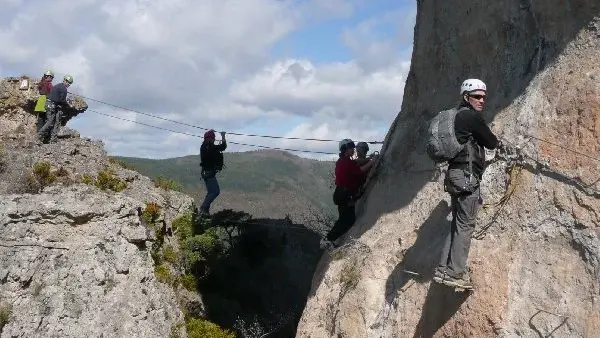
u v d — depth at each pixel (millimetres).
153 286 12016
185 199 15445
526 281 6219
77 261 11250
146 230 12570
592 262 5809
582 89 6434
